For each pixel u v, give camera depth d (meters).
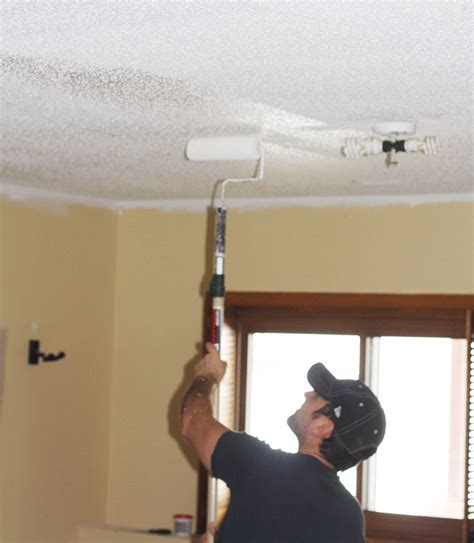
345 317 4.31
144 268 4.70
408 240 4.12
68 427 4.49
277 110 2.60
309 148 3.11
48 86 2.43
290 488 2.07
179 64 2.19
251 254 4.41
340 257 4.24
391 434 4.21
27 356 4.23
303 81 2.29
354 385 2.20
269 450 2.14
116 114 2.71
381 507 4.21
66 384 4.47
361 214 4.21
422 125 2.72
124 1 1.77
